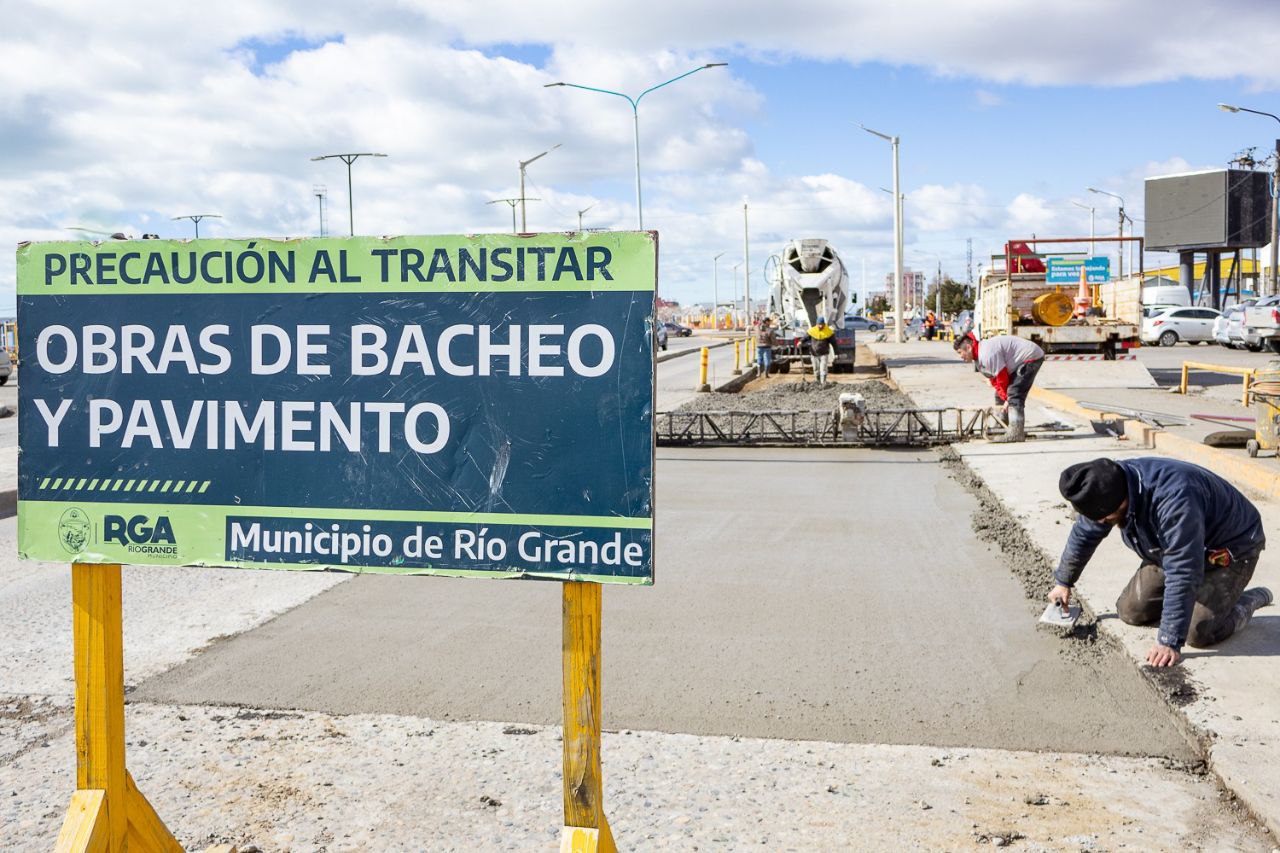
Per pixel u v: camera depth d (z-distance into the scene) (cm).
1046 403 1869
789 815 374
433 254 275
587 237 266
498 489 275
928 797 387
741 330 10150
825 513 971
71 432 295
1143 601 547
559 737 448
